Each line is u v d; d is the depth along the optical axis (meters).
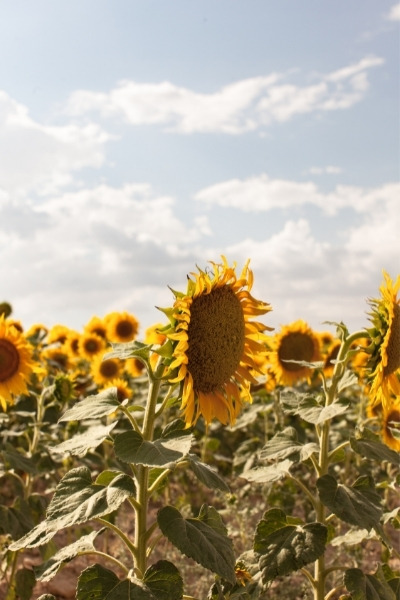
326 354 3.47
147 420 1.46
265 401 3.54
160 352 1.44
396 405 2.45
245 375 1.62
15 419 3.17
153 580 1.41
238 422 3.29
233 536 2.75
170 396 1.52
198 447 3.75
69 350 4.78
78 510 1.37
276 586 2.40
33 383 3.25
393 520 1.98
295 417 3.33
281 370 3.20
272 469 1.84
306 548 1.66
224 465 3.64
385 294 1.82
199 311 1.53
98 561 2.67
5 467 2.30
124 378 4.62
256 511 2.69
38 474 2.25
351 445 1.76
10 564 2.37
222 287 1.58
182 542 1.39
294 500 2.83
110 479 1.50
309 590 2.29
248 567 1.74
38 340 3.85
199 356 1.52
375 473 2.87
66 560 1.50
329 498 1.68
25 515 2.17
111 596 1.36
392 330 1.82
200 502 3.29
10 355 2.60
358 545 2.54
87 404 1.49
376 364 1.83
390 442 2.50
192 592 2.44
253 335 1.66
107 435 1.43
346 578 1.70
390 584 1.83
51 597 1.53
